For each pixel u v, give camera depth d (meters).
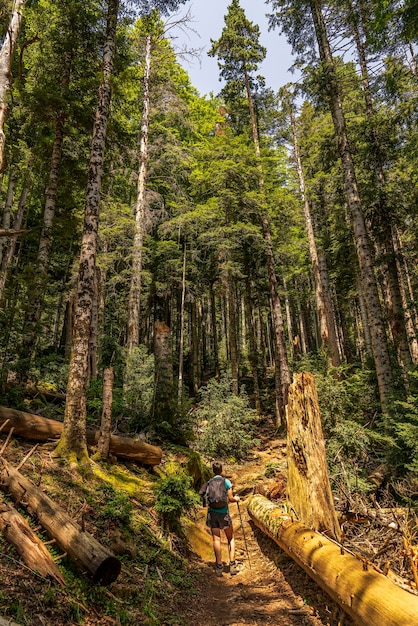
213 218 18.38
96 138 7.33
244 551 6.28
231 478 10.43
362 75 13.52
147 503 5.65
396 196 12.98
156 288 22.66
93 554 3.29
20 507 3.78
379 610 2.96
